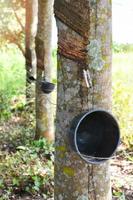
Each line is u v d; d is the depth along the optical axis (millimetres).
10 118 5090
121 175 3498
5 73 5906
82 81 1815
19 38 5523
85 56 1798
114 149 1779
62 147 1879
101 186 1887
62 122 1871
